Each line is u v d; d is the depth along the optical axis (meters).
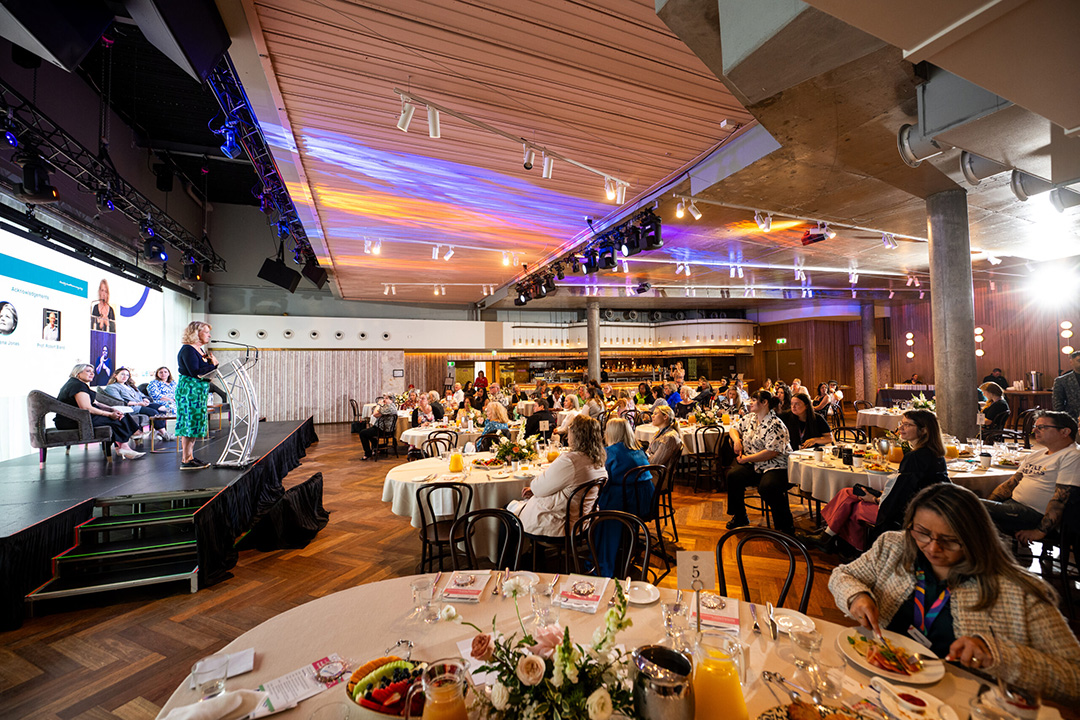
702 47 2.65
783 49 2.27
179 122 8.81
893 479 3.20
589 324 14.61
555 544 3.24
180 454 6.14
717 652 1.11
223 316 13.47
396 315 15.36
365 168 5.00
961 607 1.45
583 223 6.84
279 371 13.99
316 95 3.70
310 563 4.00
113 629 2.99
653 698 0.96
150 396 8.21
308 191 5.55
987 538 1.41
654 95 3.70
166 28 2.42
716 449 6.23
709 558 1.35
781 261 9.30
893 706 1.12
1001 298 12.45
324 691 1.22
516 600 1.69
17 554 3.05
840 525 3.47
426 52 3.18
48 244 6.68
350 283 11.74
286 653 1.40
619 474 3.54
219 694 1.18
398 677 1.18
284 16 2.85
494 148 4.57
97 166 6.77
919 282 11.89
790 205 5.49
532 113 3.96
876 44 2.23
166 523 3.71
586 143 4.49
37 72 6.37
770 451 4.37
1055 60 1.71
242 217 13.89
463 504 3.63
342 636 1.49
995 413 6.42
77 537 3.60
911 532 1.57
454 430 7.40
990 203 5.38
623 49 3.14
